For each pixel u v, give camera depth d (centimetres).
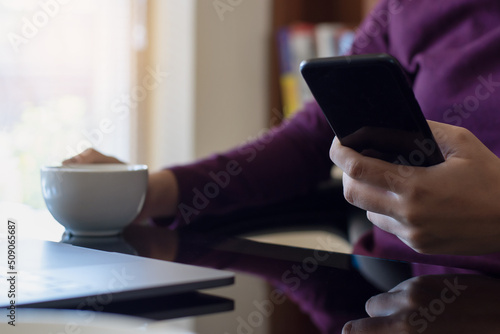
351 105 58
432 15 110
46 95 232
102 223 85
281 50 253
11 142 227
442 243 65
